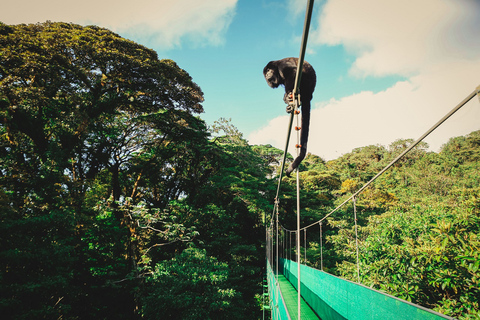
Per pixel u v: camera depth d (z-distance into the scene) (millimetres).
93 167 15992
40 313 7379
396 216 7109
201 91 18688
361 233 11438
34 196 9352
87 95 13000
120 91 15000
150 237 17031
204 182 22078
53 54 11117
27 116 10508
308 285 7773
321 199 25594
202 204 20297
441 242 4586
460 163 25188
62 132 11492
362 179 32438
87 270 12750
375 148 47406
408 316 2328
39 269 8164
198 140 18406
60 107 11562
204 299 10633
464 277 4066
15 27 12273
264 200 19797
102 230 13195
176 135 17797
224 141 21047
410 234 6148
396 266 5453
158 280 11367
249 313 15891
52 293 8461
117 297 13938
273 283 7031
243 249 17531
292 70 2465
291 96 2273
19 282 7496
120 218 15438
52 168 10023
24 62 10234
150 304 10500
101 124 14828
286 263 15156
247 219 23297
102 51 12836
